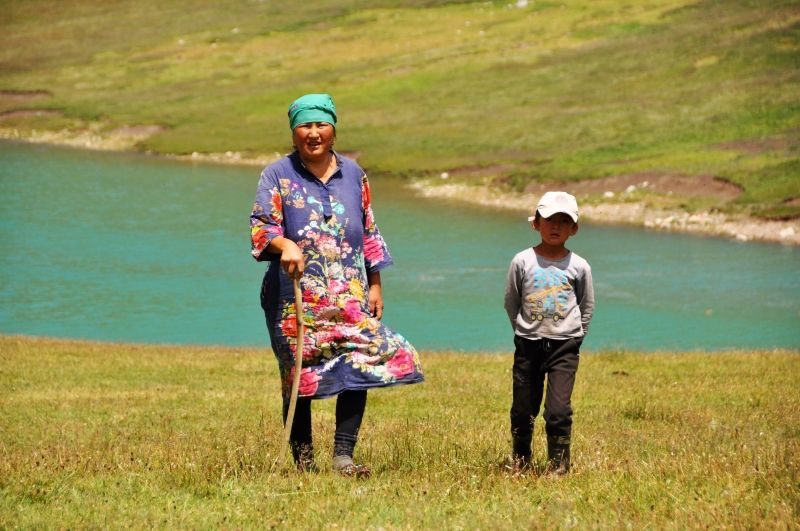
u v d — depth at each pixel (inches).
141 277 1861.5
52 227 2359.7
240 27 5890.8
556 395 408.5
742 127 3093.0
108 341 1360.7
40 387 862.5
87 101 4630.9
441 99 4143.7
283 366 393.7
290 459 413.4
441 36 5251.0
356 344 387.9
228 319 1558.8
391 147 3499.0
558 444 410.6
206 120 4207.7
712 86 3622.0
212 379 912.9
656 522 308.8
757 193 2423.7
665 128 3213.6
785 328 1491.1
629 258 2046.0
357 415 398.3
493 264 1994.3
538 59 4559.5
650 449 485.4
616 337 1445.6
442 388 814.5
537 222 417.1
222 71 5083.7
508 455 450.9
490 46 4891.7
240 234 2294.5
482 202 2746.1
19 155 3676.2
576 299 418.3
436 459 426.3
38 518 326.6
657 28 4704.7
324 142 394.0
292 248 375.6
